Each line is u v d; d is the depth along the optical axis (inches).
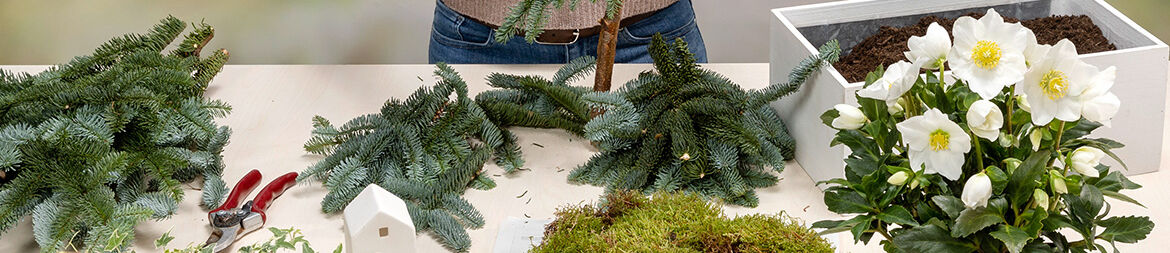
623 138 52.7
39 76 53.2
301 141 57.5
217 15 121.6
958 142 31.4
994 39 31.5
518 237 47.4
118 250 43.4
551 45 72.4
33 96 49.6
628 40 72.1
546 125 57.6
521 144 56.8
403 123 53.8
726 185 50.7
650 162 51.1
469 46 73.5
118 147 50.5
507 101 57.4
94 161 47.3
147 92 50.6
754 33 115.7
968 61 31.9
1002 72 31.3
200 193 51.6
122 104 50.3
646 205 43.5
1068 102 30.8
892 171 33.3
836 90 47.6
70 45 120.2
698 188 51.0
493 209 50.6
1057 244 34.6
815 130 50.9
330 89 63.4
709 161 50.9
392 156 53.1
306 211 50.4
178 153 50.0
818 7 55.7
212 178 51.0
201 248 42.0
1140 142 50.8
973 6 57.7
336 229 49.0
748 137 50.7
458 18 72.7
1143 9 106.7
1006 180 32.2
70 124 48.3
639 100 54.3
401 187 50.2
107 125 48.9
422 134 53.7
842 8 55.9
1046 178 32.5
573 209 43.7
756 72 64.6
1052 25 54.7
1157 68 48.7
